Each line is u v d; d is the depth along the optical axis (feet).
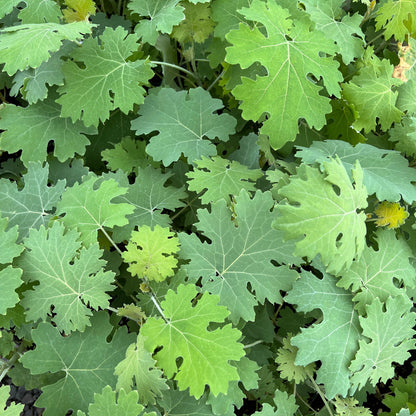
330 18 4.04
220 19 4.00
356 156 3.74
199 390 3.24
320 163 3.54
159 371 3.29
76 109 3.76
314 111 3.69
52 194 3.72
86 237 3.52
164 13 3.91
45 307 3.46
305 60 3.70
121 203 3.56
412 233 3.81
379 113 3.97
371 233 3.87
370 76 3.95
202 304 3.32
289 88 3.66
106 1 4.65
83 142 3.87
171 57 4.38
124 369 3.39
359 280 3.57
